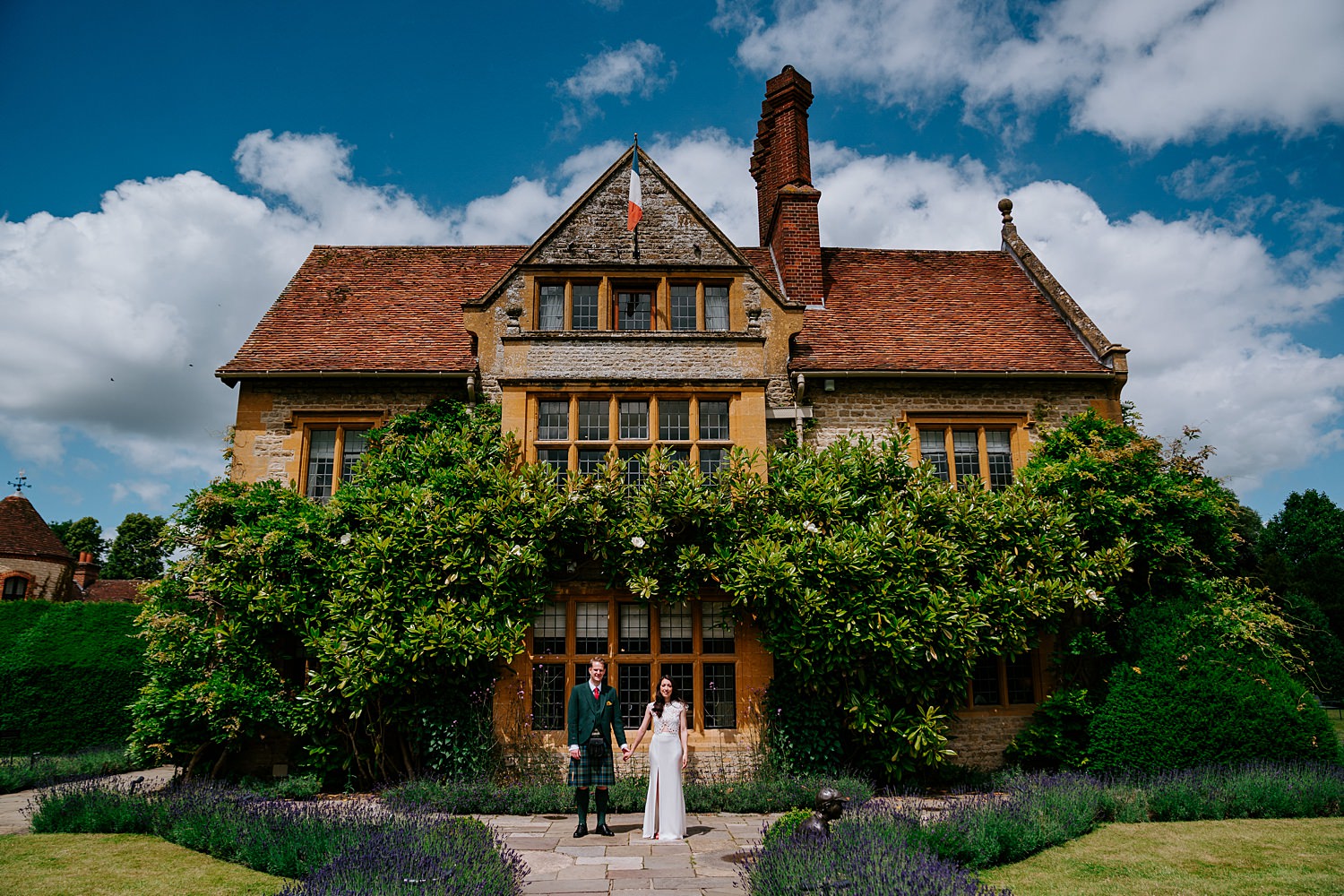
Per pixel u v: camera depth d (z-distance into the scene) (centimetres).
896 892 515
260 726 1134
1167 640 1157
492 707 1160
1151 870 695
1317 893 626
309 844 706
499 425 1309
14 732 1634
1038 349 1510
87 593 3625
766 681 1180
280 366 1392
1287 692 1112
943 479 1415
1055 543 1213
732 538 1153
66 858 742
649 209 1411
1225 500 1298
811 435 1392
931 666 1134
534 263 1350
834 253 1841
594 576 1216
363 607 1120
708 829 878
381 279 1702
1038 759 1230
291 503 1241
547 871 698
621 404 1286
